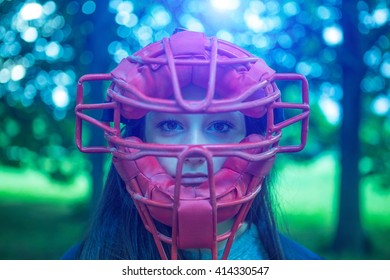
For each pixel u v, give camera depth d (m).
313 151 6.70
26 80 5.47
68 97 5.49
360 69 5.17
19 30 5.25
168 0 4.86
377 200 9.00
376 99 5.77
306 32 5.14
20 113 5.97
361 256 5.09
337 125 5.89
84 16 5.21
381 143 6.76
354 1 5.03
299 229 6.23
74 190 10.09
